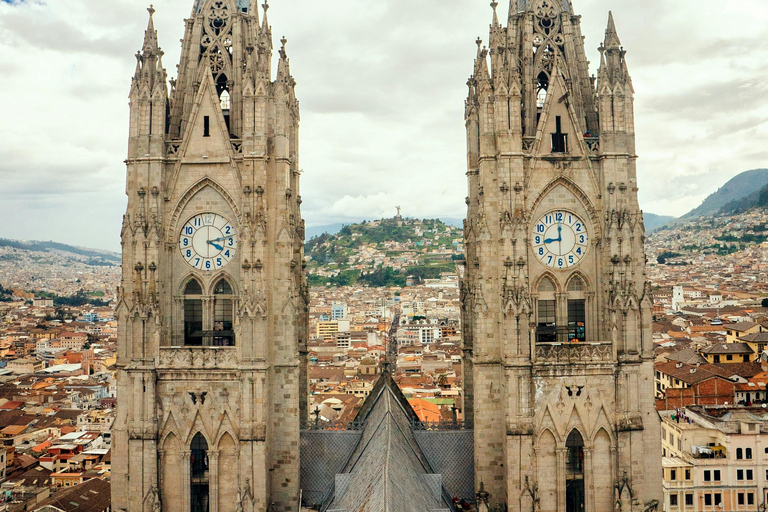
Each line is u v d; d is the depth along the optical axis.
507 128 68.25
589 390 67.31
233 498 66.75
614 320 67.38
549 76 73.12
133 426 66.38
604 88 69.94
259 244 66.62
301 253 80.69
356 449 73.56
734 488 128.75
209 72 70.50
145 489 66.38
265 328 66.25
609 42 70.88
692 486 128.88
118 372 68.88
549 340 70.44
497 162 68.75
